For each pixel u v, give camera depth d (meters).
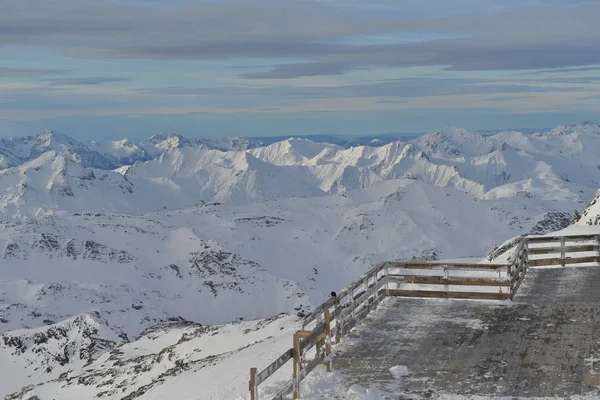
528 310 22.05
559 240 29.41
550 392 15.02
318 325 17.34
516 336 19.25
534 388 15.30
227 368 30.22
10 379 180.25
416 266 24.41
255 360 29.27
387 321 21.53
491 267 23.78
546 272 28.16
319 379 16.61
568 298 23.38
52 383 81.62
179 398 27.52
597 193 51.62
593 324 20.00
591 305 22.23
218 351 62.81
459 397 15.04
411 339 19.50
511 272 23.91
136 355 89.50
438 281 24.23
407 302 23.91
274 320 67.31
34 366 183.38
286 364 19.75
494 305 22.92
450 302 23.59
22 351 190.50
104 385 69.69
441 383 15.93
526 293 24.52
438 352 18.22
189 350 67.75
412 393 15.42
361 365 17.50
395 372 16.58
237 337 65.12
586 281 25.92
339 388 16.02
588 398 14.59
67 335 192.25
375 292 23.62
